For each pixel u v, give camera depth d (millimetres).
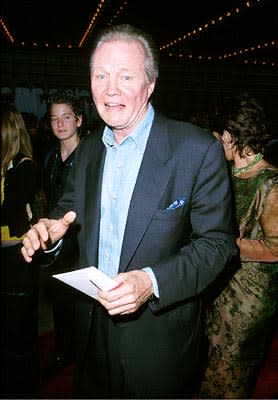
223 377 1937
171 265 1348
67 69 14984
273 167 1825
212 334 1952
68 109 2721
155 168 1398
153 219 1386
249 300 1839
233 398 1957
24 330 2285
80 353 1620
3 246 2164
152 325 1459
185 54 15336
